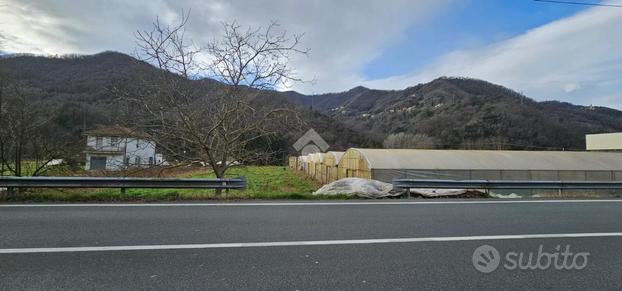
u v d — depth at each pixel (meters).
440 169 19.06
